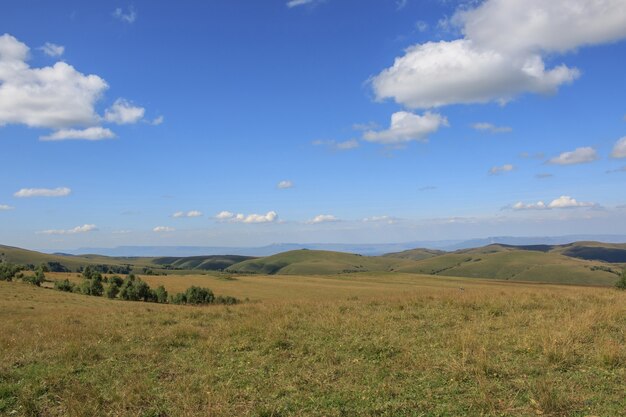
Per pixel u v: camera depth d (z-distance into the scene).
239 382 8.38
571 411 6.33
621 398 6.74
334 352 10.38
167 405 7.33
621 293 20.98
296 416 6.64
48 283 87.19
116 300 64.38
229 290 87.88
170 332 13.72
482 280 141.00
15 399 7.86
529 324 12.76
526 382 7.60
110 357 10.68
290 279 127.31
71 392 7.82
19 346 11.95
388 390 7.48
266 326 13.95
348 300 21.23
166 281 103.88
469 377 8.05
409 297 20.28
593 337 10.58
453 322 13.78
